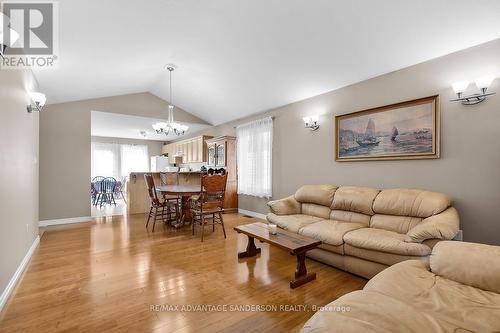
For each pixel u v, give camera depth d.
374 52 2.82
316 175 3.99
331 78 3.46
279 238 2.44
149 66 4.06
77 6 2.23
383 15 2.35
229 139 5.74
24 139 2.67
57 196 4.48
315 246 2.29
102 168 8.64
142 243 3.35
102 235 3.72
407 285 1.37
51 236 3.65
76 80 3.83
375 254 2.23
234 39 3.18
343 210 3.15
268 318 1.71
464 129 2.48
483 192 2.37
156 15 2.65
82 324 1.61
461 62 2.49
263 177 4.96
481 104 2.38
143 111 5.55
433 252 1.64
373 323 1.00
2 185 1.93
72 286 2.12
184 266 2.58
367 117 3.28
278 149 4.69
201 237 3.65
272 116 4.80
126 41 3.07
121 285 2.15
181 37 3.19
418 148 2.79
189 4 2.53
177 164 8.43
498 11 2.05
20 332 1.53
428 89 2.73
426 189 2.75
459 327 1.01
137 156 9.26
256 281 2.25
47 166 4.40
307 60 3.24
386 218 2.70
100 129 7.34
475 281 1.37
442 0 2.08
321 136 3.91
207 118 6.36
